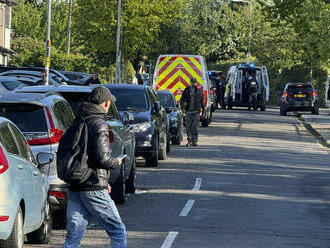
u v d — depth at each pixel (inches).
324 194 992.2
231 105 3634.4
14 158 563.8
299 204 908.0
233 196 957.8
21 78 1964.8
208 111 2229.3
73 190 529.7
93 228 748.0
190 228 746.2
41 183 632.4
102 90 534.0
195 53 5364.2
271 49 4771.2
